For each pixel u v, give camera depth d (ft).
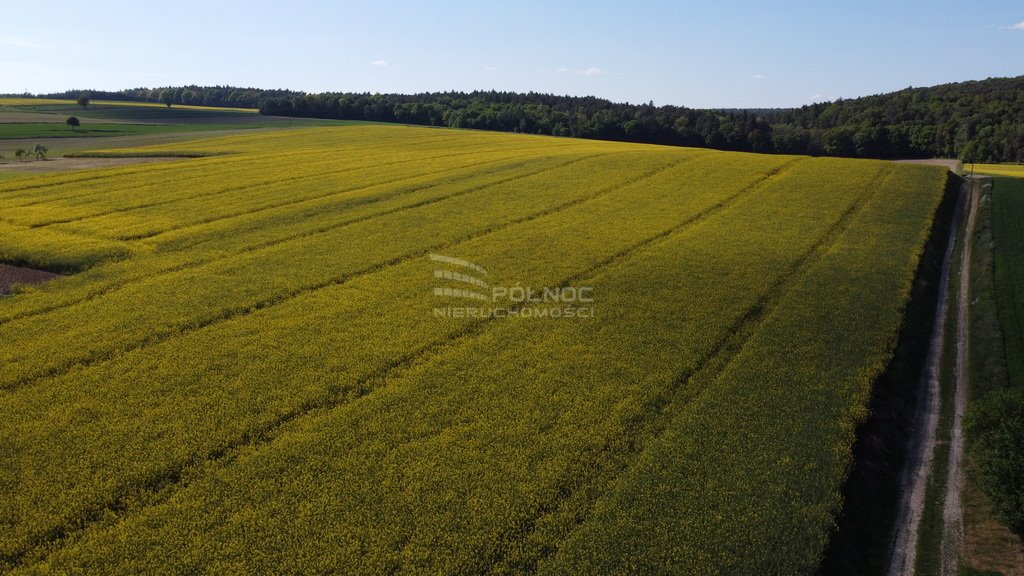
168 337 89.20
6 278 111.24
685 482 60.08
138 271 112.27
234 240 128.98
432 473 61.41
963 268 128.98
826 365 81.97
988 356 88.53
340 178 185.37
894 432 73.41
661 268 116.26
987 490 56.44
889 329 92.48
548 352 85.61
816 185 182.91
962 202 180.24
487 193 169.07
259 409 72.02
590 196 167.63
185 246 125.49
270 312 97.19
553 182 182.29
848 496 60.95
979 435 62.13
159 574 49.83
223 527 54.49
